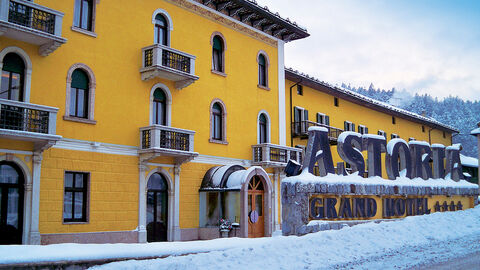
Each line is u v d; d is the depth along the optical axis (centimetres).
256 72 2773
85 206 1855
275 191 2723
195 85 2373
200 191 2333
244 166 2609
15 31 1602
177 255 1214
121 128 2006
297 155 2859
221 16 2556
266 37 2872
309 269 1056
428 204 2105
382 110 4350
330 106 3659
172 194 2191
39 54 1748
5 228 1617
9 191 1644
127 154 2017
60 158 1781
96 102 1923
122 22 2058
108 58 1988
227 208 2302
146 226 2094
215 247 1319
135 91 2080
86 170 1862
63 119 1806
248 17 2669
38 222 1678
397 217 1930
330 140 3381
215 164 2441
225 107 2531
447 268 1030
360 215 1747
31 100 1714
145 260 1112
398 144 2039
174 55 2162
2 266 938
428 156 2167
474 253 1232
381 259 1165
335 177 1694
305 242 1295
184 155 2138
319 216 1603
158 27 2231
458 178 2366
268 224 2445
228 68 2578
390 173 1989
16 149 1647
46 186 1723
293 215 1535
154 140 2011
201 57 2417
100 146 1916
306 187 1540
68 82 1834
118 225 1944
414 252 1265
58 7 1827
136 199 2025
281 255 1176
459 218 1794
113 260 1098
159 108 2212
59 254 1040
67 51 1844
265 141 2809
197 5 2416
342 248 1280
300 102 3312
